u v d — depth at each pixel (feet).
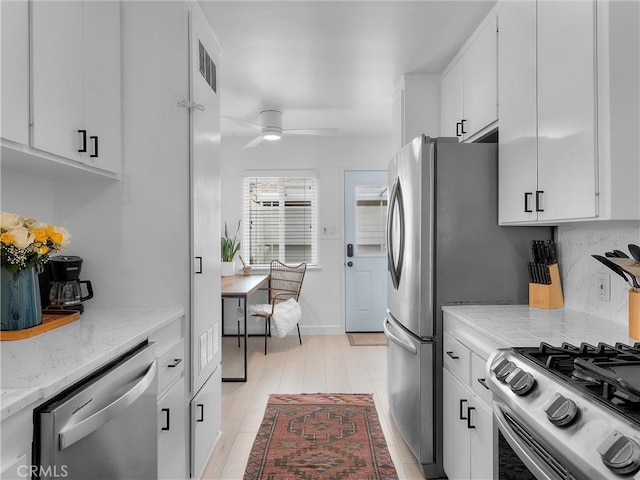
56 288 5.91
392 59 9.57
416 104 10.51
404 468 7.38
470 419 5.77
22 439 3.02
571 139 5.04
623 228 5.67
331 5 7.29
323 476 7.07
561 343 4.77
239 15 7.54
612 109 4.47
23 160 4.88
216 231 8.06
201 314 7.09
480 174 7.23
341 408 9.86
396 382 8.38
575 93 4.96
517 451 3.70
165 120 6.54
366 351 14.75
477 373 5.60
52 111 4.71
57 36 4.81
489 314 6.45
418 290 7.21
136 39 6.53
